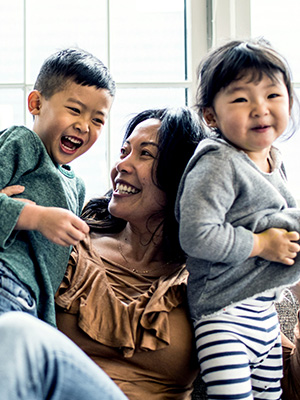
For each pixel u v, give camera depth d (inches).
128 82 71.4
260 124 38.7
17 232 39.4
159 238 48.1
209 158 39.1
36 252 40.6
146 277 46.7
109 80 45.1
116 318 41.8
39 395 27.6
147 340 41.0
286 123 39.6
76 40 74.0
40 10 73.8
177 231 47.7
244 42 41.1
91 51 74.2
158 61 74.0
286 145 70.9
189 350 41.9
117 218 51.3
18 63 73.0
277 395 43.7
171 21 74.2
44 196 42.0
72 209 45.4
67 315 42.4
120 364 41.9
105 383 29.6
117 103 71.4
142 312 42.2
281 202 39.9
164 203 47.1
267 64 38.8
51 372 28.0
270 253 38.6
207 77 41.0
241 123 38.8
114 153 71.2
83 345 41.8
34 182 42.1
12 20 73.1
